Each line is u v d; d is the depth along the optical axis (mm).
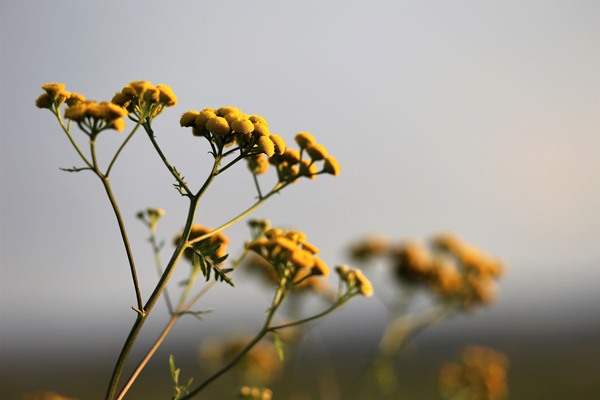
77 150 645
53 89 666
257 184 728
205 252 663
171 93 670
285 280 723
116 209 646
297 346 1032
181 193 662
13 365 10477
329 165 733
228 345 1044
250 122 675
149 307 644
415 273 1147
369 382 1107
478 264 1157
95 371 7203
